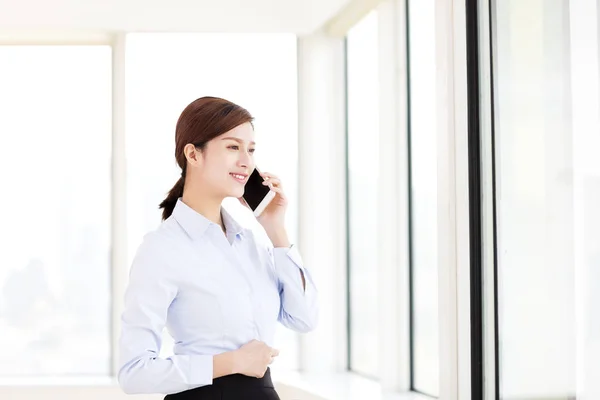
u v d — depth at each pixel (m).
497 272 2.60
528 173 2.38
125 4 4.14
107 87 4.82
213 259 1.91
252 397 1.87
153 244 1.87
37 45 4.79
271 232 2.12
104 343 4.76
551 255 2.25
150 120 4.74
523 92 2.40
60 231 4.77
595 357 2.05
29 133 4.78
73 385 4.41
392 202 3.78
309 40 4.68
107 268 4.79
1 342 4.71
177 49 4.77
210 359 1.82
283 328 4.71
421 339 3.70
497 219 2.60
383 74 3.81
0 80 4.78
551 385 2.27
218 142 1.91
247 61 4.77
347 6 4.25
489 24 2.64
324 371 4.60
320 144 4.65
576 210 2.12
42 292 4.74
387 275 3.79
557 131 2.21
